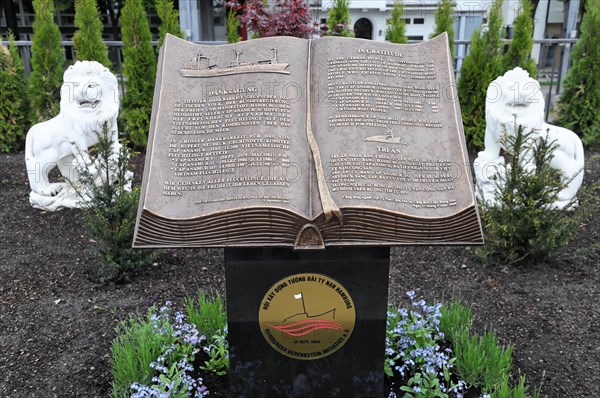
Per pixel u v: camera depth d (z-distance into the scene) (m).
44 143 5.18
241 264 2.44
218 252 4.52
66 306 3.64
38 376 2.94
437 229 2.28
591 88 7.12
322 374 2.65
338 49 2.66
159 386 2.60
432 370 2.72
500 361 2.77
